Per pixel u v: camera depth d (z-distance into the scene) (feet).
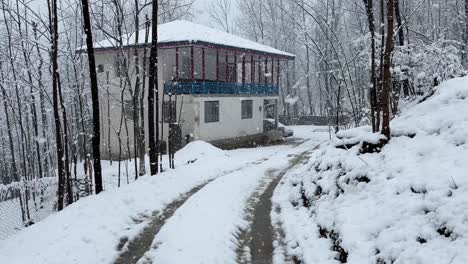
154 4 55.06
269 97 124.57
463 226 20.51
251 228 36.86
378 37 56.08
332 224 30.42
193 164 67.62
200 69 111.75
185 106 94.43
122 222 36.94
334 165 39.50
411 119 37.11
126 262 29.30
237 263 28.99
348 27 153.58
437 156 28.37
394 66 54.60
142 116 65.62
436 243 20.90
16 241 32.53
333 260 26.76
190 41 88.94
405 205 25.45
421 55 54.29
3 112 112.47
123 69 74.08
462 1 123.95
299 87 185.37
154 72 56.44
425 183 25.64
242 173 61.26
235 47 101.04
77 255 28.96
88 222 35.29
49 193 71.82
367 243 24.91
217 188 49.78
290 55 129.18
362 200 30.09
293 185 51.11
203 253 29.12
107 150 103.19
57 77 49.62
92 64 45.96
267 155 84.99
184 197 47.21
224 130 104.47
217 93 101.04
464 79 41.24
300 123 168.04
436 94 40.73
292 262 28.94
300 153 86.58
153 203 43.24
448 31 124.26
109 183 70.28
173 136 82.17
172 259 28.17
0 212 68.54
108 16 79.92
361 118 62.95
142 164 65.57
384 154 33.50
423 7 122.21
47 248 29.66
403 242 22.36
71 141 62.44
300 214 38.47
